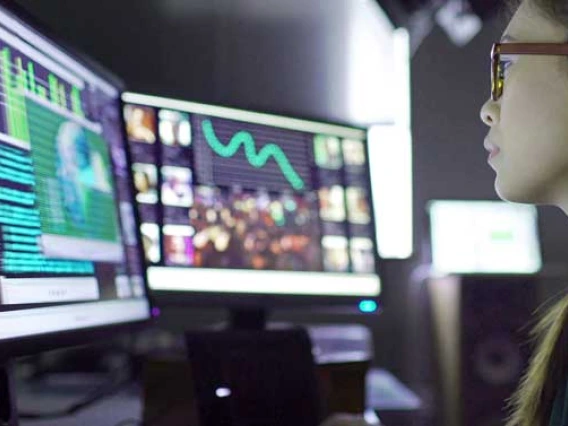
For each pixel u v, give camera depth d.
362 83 2.13
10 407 0.78
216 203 1.31
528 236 1.84
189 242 1.26
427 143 2.22
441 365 1.68
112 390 1.33
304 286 1.38
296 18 1.83
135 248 1.14
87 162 0.98
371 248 1.49
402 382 2.00
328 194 1.45
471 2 1.93
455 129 2.23
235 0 1.73
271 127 1.39
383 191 2.10
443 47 2.26
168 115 1.27
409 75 2.21
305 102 2.08
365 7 1.77
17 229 0.76
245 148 1.36
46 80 0.87
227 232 1.31
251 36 1.89
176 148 1.27
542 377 0.71
